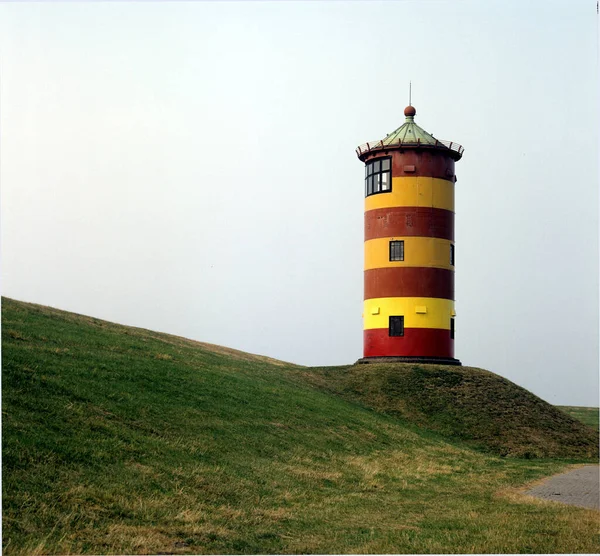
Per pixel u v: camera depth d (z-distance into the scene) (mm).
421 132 57406
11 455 17844
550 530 19938
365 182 58094
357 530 19375
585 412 73875
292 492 23047
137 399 27297
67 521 15859
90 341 35531
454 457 38344
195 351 45500
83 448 20125
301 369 54406
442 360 55000
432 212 55562
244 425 29750
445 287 55594
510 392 53219
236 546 16750
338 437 34312
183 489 20078
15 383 23250
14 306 38750
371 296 56125
